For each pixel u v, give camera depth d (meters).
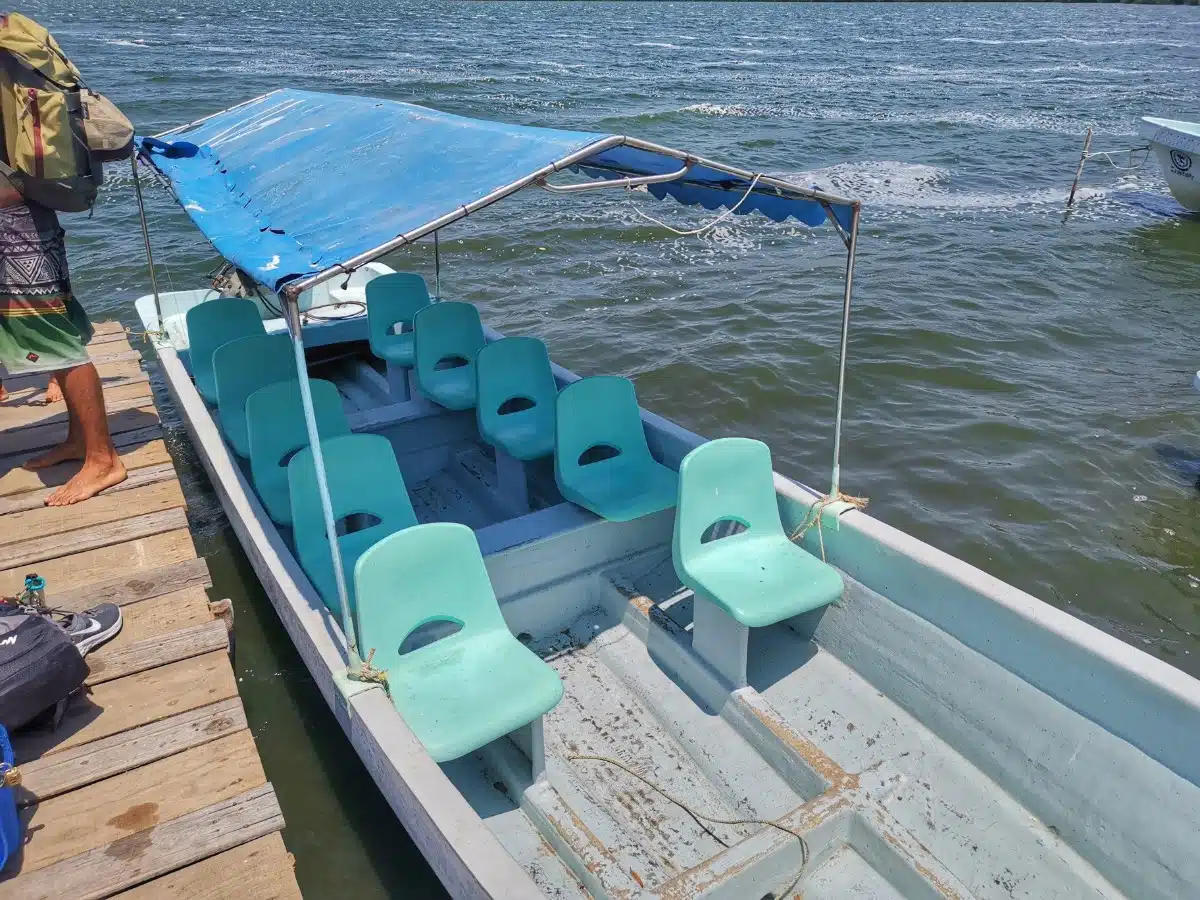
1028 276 12.68
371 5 89.50
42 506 4.41
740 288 12.08
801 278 12.48
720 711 3.65
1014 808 3.20
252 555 4.29
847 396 9.05
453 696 3.02
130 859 2.67
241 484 4.46
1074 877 2.95
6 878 2.60
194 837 2.75
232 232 3.34
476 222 14.90
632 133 23.11
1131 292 12.15
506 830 3.18
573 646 4.08
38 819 2.79
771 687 3.78
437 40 49.75
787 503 4.06
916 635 3.54
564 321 10.87
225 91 26.08
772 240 14.38
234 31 50.06
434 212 2.82
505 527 4.13
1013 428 8.35
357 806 3.84
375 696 2.97
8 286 3.89
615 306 11.40
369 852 3.63
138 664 3.41
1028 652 3.13
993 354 10.02
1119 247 14.22
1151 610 6.05
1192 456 7.89
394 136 3.96
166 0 82.44
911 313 11.14
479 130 3.68
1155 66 44.69
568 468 4.38
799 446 8.12
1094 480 7.54
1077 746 3.02
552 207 15.95
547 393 5.23
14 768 2.74
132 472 4.73
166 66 32.16
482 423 4.95
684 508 3.64
